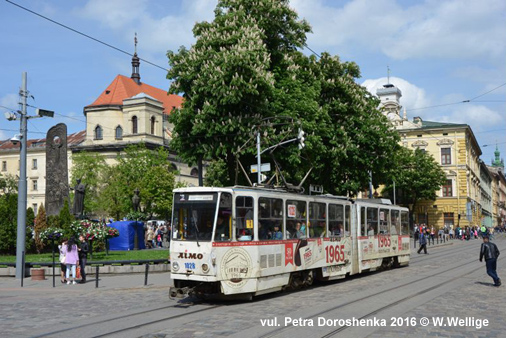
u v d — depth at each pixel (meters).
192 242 14.70
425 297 15.12
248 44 24.02
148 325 11.41
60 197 35.03
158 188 58.78
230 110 24.42
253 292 15.24
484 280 19.97
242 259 14.98
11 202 29.97
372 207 23.78
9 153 88.19
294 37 28.62
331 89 29.92
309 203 18.64
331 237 19.88
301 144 24.50
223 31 25.50
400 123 78.25
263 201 16.09
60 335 10.52
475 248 46.06
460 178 73.75
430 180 66.00
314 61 29.64
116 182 59.59
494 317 11.91
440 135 75.38
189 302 15.03
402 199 69.44
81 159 61.62
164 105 86.56
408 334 10.09
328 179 31.25
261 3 26.78
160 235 44.38
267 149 24.50
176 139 25.61
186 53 25.66
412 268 26.16
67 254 20.03
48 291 18.16
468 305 13.66
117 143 74.94
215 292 14.55
